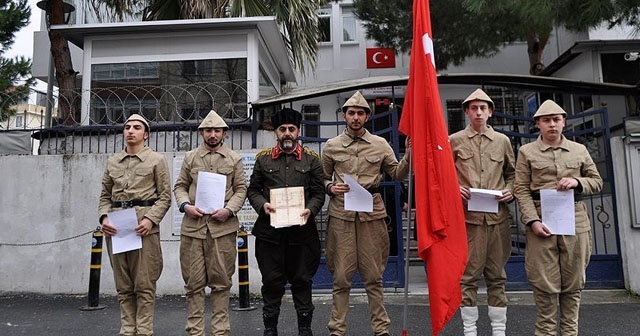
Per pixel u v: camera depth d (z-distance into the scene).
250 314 6.14
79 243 7.37
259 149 7.38
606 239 7.38
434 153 3.93
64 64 8.98
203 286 4.40
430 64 4.05
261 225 4.51
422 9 4.16
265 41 9.47
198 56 8.77
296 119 4.61
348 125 4.55
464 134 4.63
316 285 7.36
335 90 7.59
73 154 7.51
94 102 8.66
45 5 9.24
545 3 6.37
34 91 8.82
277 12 10.27
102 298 7.12
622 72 10.08
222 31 8.77
